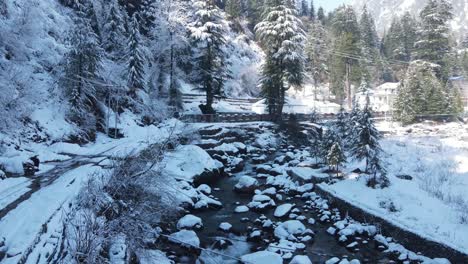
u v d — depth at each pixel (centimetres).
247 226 1822
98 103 3444
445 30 5466
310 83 7181
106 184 1307
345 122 2989
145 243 1266
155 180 1384
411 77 4519
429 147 3031
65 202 1289
